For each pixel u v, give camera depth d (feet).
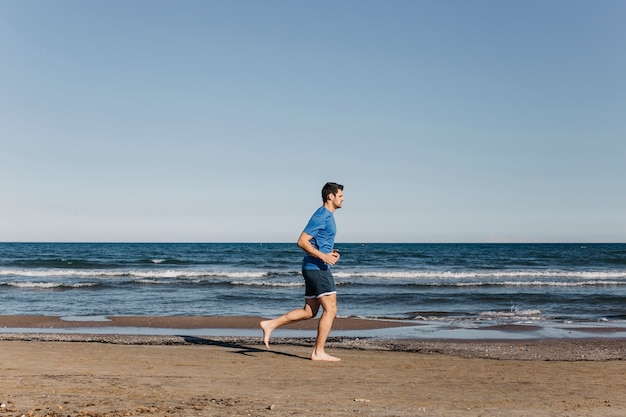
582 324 45.98
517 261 165.58
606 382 20.12
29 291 78.79
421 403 15.14
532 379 20.59
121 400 14.17
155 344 33.06
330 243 23.54
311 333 40.98
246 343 33.83
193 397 14.88
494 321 48.26
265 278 104.99
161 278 103.71
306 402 14.64
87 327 43.73
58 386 16.14
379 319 49.44
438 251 268.82
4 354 24.18
